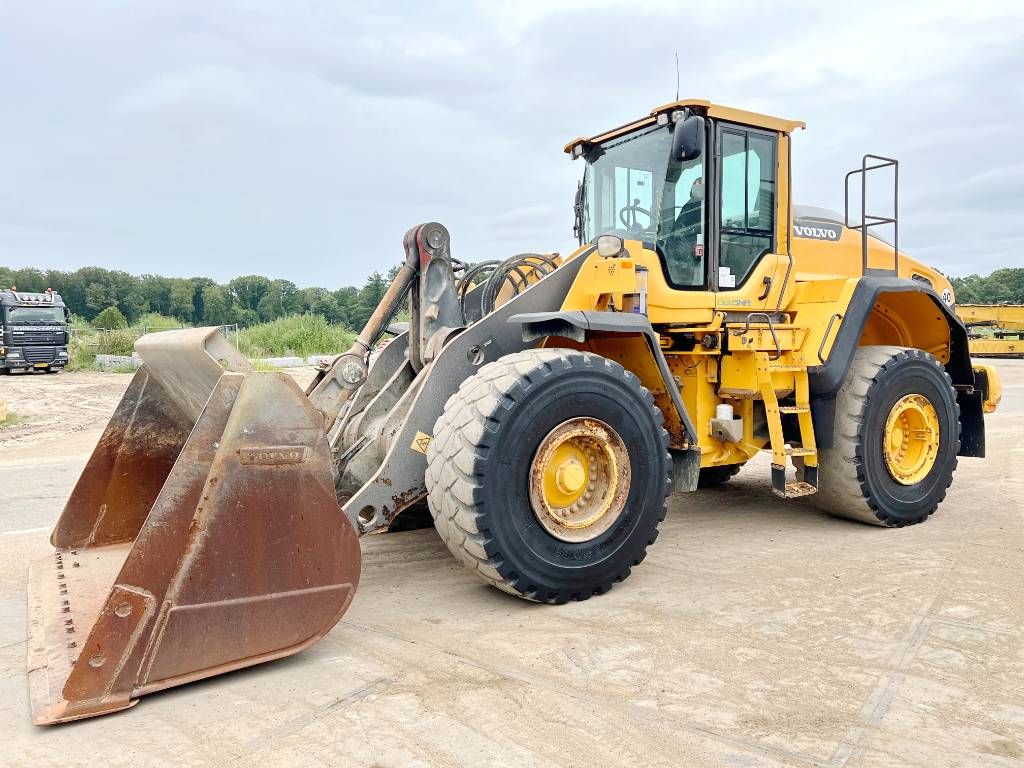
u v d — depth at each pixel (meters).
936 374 5.07
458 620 3.29
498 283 4.54
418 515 4.85
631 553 3.66
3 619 3.31
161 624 2.54
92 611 3.05
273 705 2.52
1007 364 21.36
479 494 3.19
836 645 2.99
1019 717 2.43
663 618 3.30
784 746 2.26
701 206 4.56
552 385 3.37
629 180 4.75
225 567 2.65
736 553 4.32
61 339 22.58
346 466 3.79
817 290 4.91
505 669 2.78
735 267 4.72
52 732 2.35
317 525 2.83
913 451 5.08
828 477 4.88
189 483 2.59
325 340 27.00
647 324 3.87
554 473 3.49
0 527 4.97
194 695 2.59
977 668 2.78
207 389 3.28
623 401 3.61
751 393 4.54
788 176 4.92
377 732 2.34
